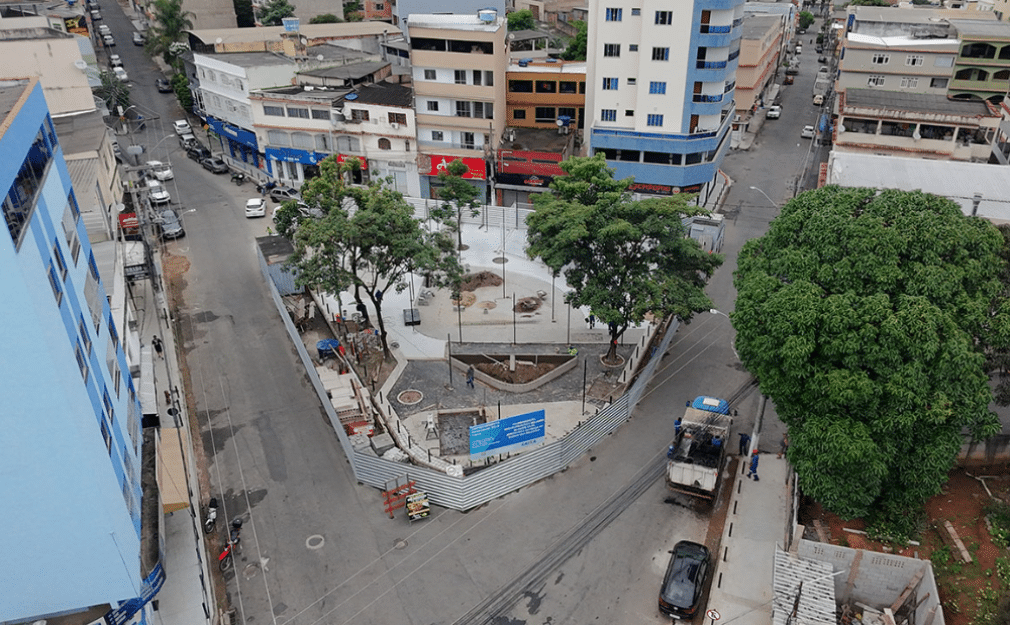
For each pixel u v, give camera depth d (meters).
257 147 76.62
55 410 22.88
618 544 32.81
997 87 75.94
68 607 26.81
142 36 123.19
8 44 60.06
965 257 30.47
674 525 33.84
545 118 73.94
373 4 123.62
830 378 28.83
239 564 31.97
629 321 45.25
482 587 30.66
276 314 52.59
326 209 48.19
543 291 54.69
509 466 35.44
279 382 44.94
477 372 44.31
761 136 90.19
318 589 30.67
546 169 65.81
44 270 24.02
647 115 64.44
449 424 40.31
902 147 61.44
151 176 76.50
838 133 63.12
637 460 38.09
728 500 35.19
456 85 66.12
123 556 26.27
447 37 64.44
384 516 34.53
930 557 29.44
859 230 31.16
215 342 49.19
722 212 68.81
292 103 70.62
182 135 87.69
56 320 23.67
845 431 28.41
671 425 40.75
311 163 72.94
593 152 67.38
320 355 45.78
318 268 42.31
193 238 64.50
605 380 43.78
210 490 36.28
